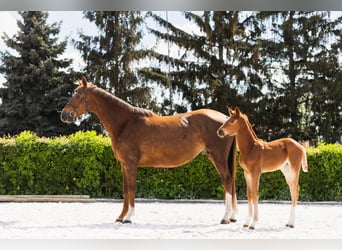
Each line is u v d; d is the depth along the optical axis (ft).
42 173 36.22
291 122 63.82
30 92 66.80
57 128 66.74
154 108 63.52
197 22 63.36
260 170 22.54
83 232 21.58
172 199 35.99
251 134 22.77
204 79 63.52
